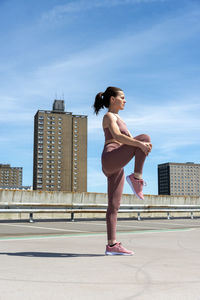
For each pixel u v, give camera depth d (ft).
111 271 7.73
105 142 12.16
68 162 523.29
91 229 24.26
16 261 9.31
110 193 11.70
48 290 5.89
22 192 32.96
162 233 20.15
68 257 10.23
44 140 516.32
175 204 45.06
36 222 33.19
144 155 11.07
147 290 5.90
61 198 35.22
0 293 5.67
